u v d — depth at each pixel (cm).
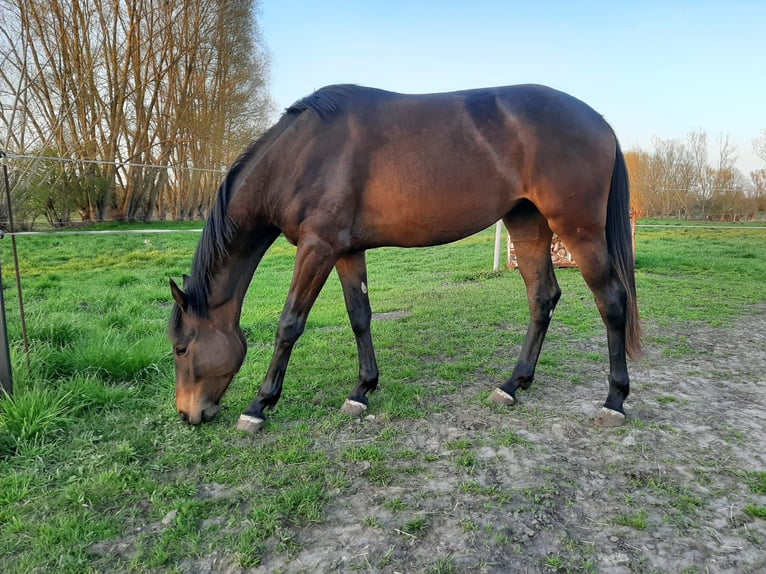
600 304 248
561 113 235
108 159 1742
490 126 235
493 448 227
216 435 240
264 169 238
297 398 286
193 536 167
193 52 1950
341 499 188
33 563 154
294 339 245
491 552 157
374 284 752
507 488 194
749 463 212
